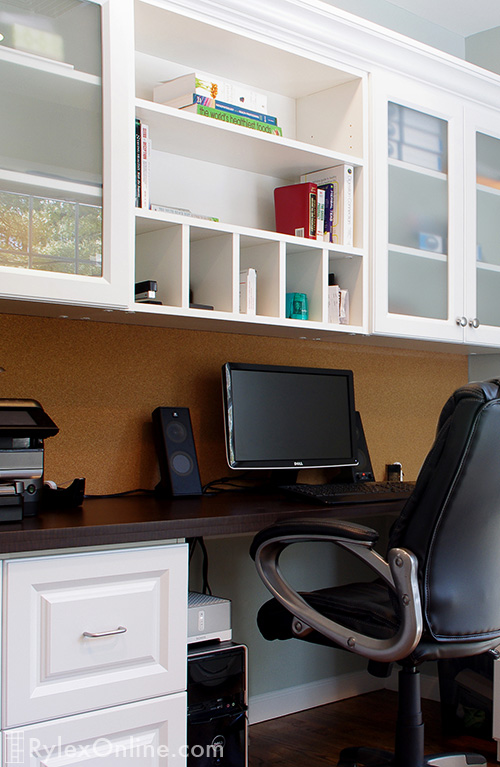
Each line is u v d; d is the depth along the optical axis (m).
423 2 3.08
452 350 3.08
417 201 2.57
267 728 2.54
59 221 1.75
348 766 1.99
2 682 1.41
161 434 2.20
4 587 1.42
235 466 2.27
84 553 1.52
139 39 2.16
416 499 1.59
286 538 1.71
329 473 2.74
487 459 1.55
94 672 1.53
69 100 1.78
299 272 2.39
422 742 1.85
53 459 2.08
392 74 2.48
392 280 2.49
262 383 2.39
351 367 2.83
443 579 1.58
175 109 1.98
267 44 2.19
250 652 2.56
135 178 1.94
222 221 2.43
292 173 2.52
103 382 2.19
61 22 1.78
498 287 2.86
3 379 2.01
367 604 1.71
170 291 2.03
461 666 2.56
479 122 2.77
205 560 2.35
